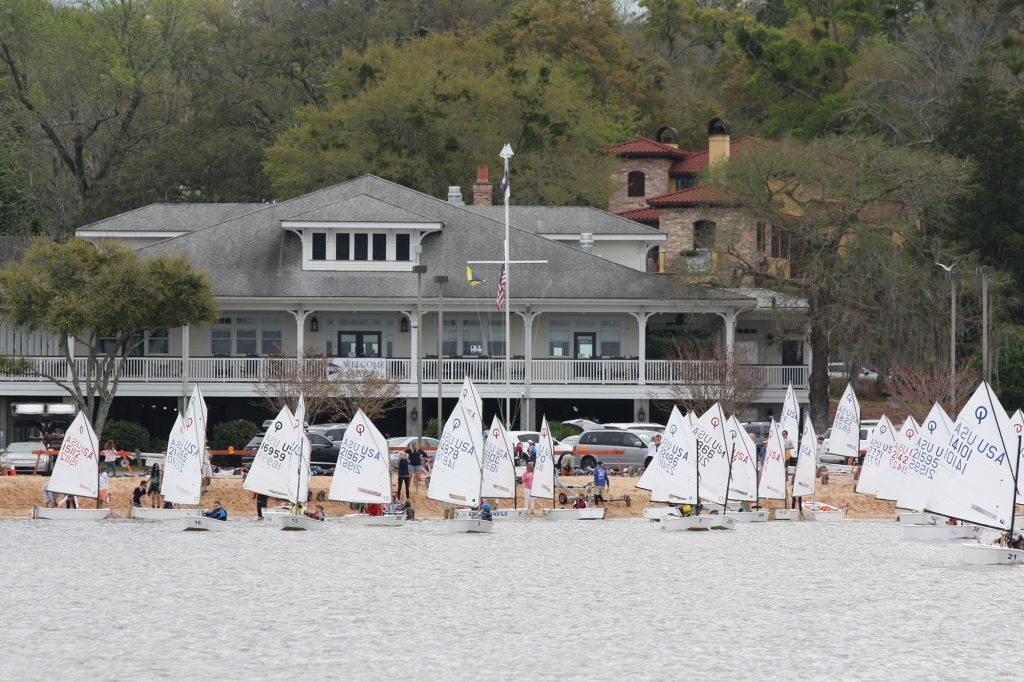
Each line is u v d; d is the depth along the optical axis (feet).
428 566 475.72
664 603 407.23
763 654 339.77
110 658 331.36
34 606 393.91
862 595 423.23
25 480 646.74
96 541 531.91
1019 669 325.83
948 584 444.96
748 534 584.40
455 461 574.97
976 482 492.95
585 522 624.59
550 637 358.02
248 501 643.86
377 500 582.76
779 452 652.07
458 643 350.02
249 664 326.24
